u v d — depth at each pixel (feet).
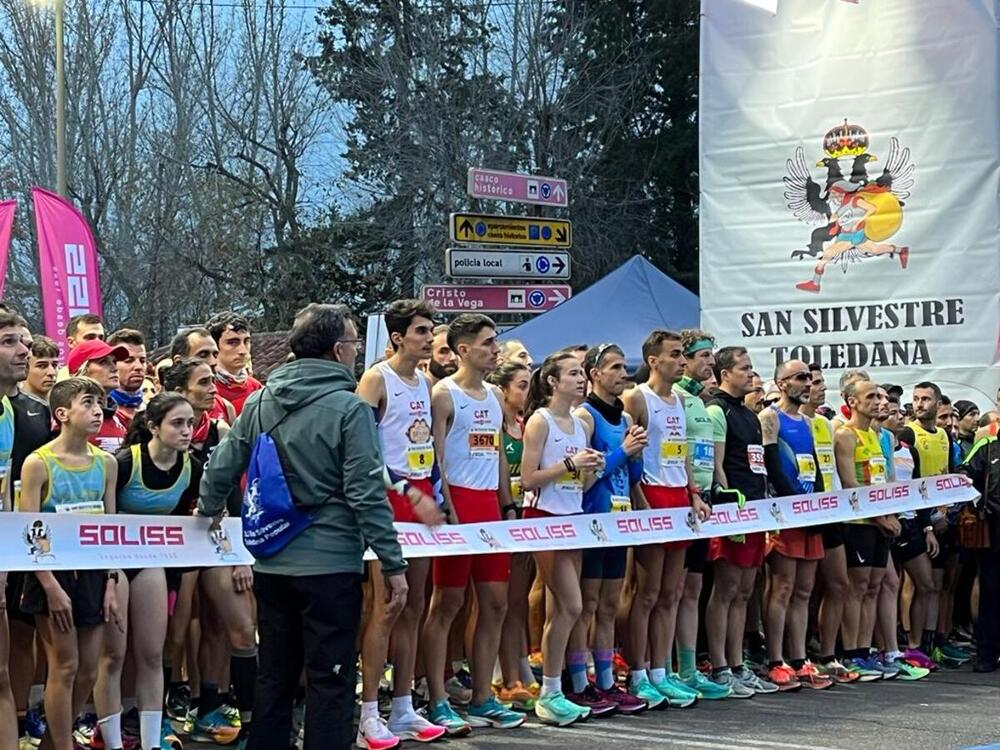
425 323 22.49
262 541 17.06
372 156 108.47
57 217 44.47
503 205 104.12
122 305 110.83
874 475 31.42
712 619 28.19
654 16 111.86
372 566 22.08
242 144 114.83
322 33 114.83
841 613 31.04
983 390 37.70
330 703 16.76
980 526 32.81
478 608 24.23
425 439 22.75
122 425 23.34
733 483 28.17
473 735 23.38
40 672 22.56
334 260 110.22
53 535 18.65
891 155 38.81
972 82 37.76
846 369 39.37
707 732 23.66
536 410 25.53
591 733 23.58
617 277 53.62
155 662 20.49
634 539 25.36
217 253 112.06
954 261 38.04
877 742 22.68
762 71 40.47
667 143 108.99
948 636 35.01
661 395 27.09
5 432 19.39
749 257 40.75
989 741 22.82
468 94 106.73
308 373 17.42
